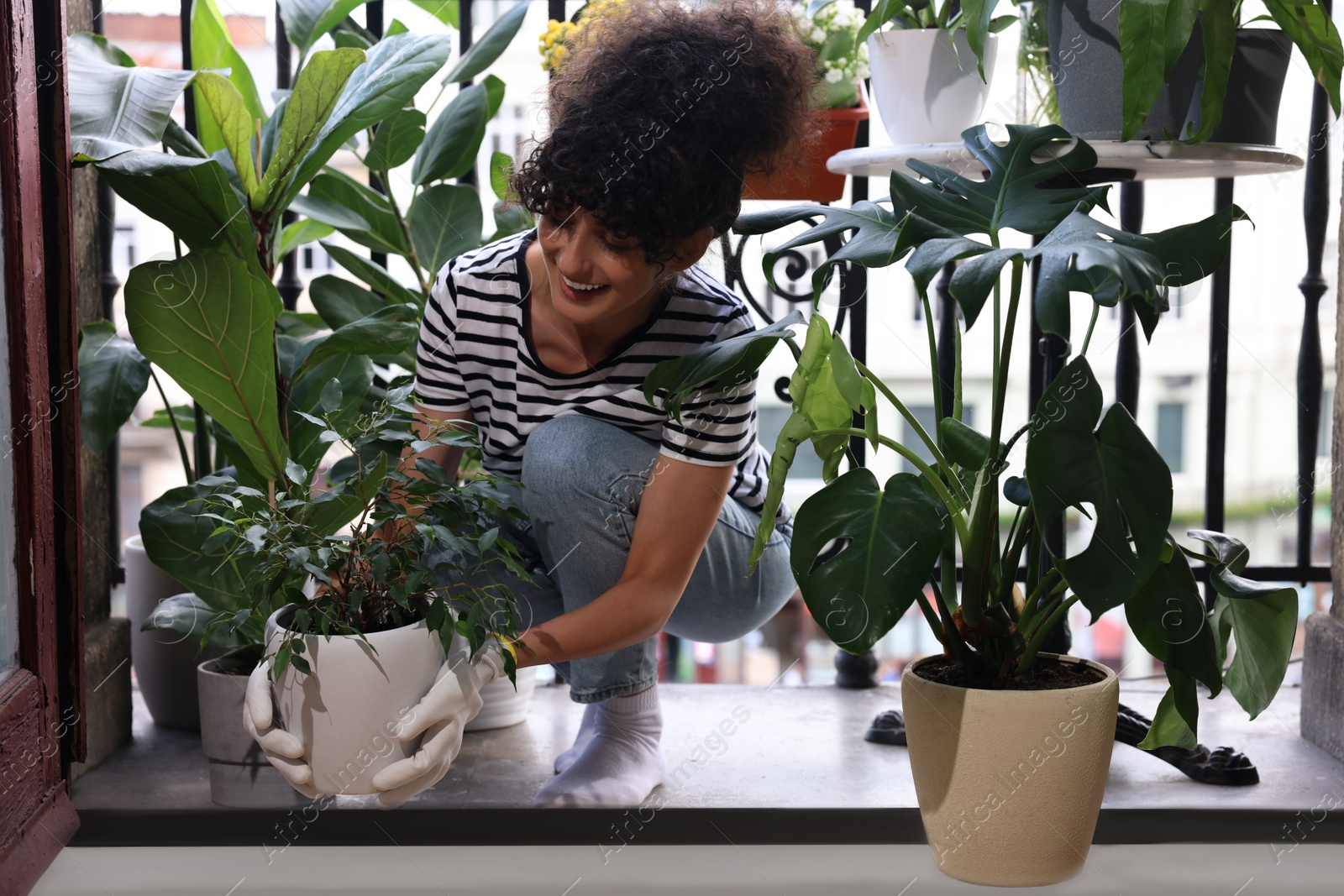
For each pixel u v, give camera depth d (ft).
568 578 4.18
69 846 4.11
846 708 5.66
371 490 3.67
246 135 4.53
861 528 3.41
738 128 3.44
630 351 4.12
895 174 3.56
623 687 4.34
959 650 3.77
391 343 4.31
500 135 13.98
